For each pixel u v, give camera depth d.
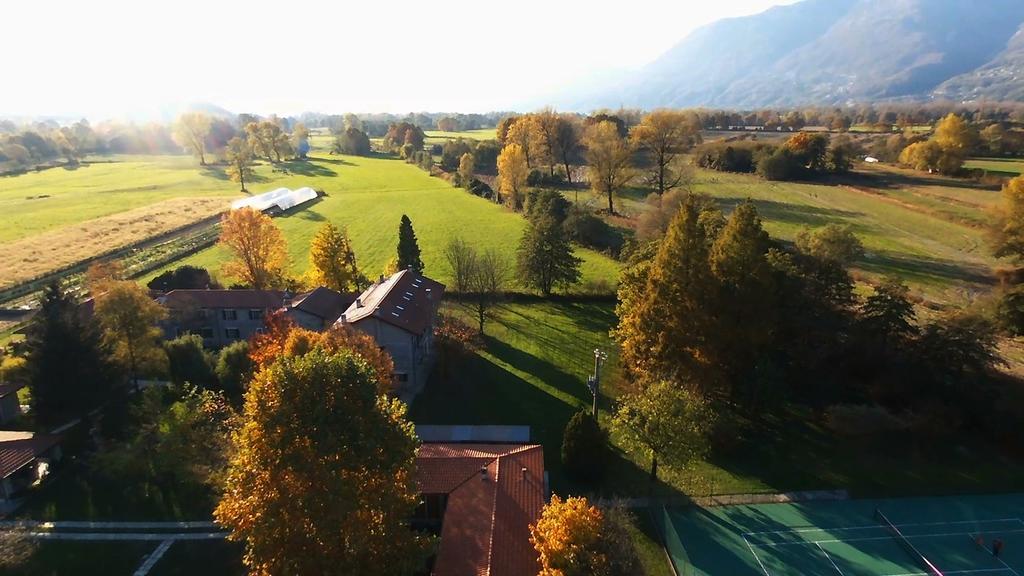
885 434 46.19
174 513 39.16
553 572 27.03
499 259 92.44
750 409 48.31
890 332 50.78
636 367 49.28
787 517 38.16
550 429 48.50
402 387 55.34
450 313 72.12
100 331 48.84
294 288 76.50
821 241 71.56
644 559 34.69
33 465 43.03
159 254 100.12
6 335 68.38
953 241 92.56
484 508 33.44
